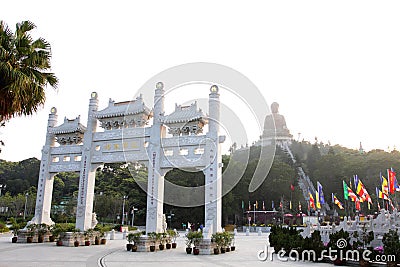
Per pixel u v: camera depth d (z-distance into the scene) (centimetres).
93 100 2681
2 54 1343
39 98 1448
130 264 1608
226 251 2188
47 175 2720
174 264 1619
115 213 6319
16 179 8300
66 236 2400
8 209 6669
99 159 2541
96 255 1931
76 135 2717
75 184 8388
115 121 2547
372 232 1855
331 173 9188
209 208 2075
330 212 8294
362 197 3903
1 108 1317
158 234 2223
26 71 1445
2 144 3209
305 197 8175
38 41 1582
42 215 2659
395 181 3319
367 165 8950
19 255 1853
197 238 2039
